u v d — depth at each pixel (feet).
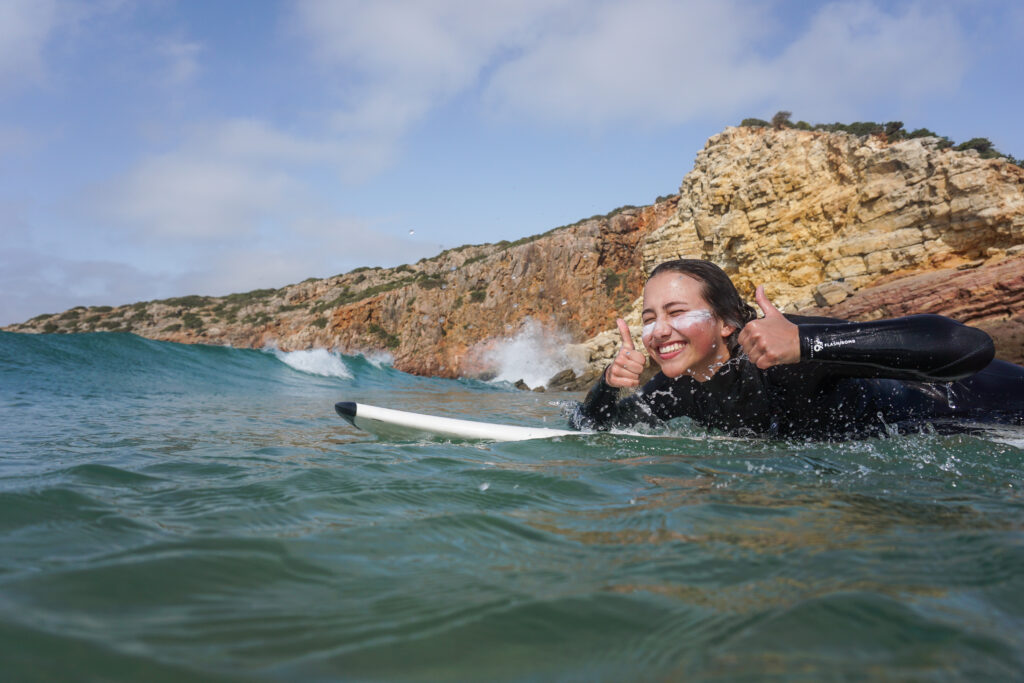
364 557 4.10
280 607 3.22
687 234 78.59
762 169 68.85
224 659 2.60
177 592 3.37
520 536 4.64
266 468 7.74
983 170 54.29
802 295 64.54
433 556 4.16
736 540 4.46
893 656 2.65
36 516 4.94
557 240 112.06
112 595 3.28
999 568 3.79
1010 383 10.89
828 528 4.78
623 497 6.05
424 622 3.05
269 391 41.04
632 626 3.01
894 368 8.36
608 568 3.90
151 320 159.74
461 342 111.86
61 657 2.54
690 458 8.35
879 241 60.03
